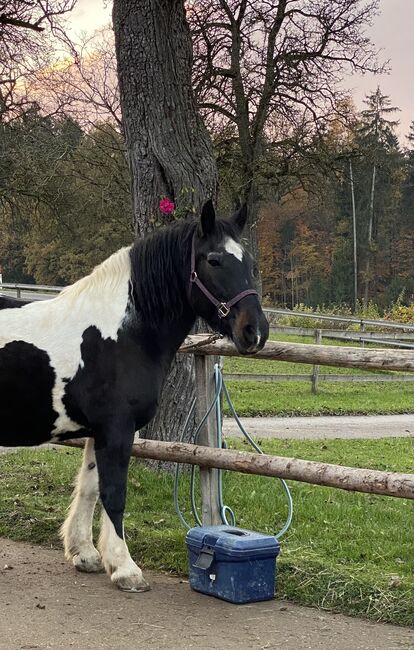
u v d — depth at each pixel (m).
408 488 3.92
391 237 57.28
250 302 4.05
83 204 22.16
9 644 3.46
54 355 4.24
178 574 4.71
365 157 20.56
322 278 58.59
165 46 6.71
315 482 4.31
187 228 4.38
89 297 4.40
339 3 18.55
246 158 18.75
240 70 18.61
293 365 20.38
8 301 4.45
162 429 6.70
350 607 4.09
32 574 4.57
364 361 4.36
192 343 5.05
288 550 5.02
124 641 3.54
